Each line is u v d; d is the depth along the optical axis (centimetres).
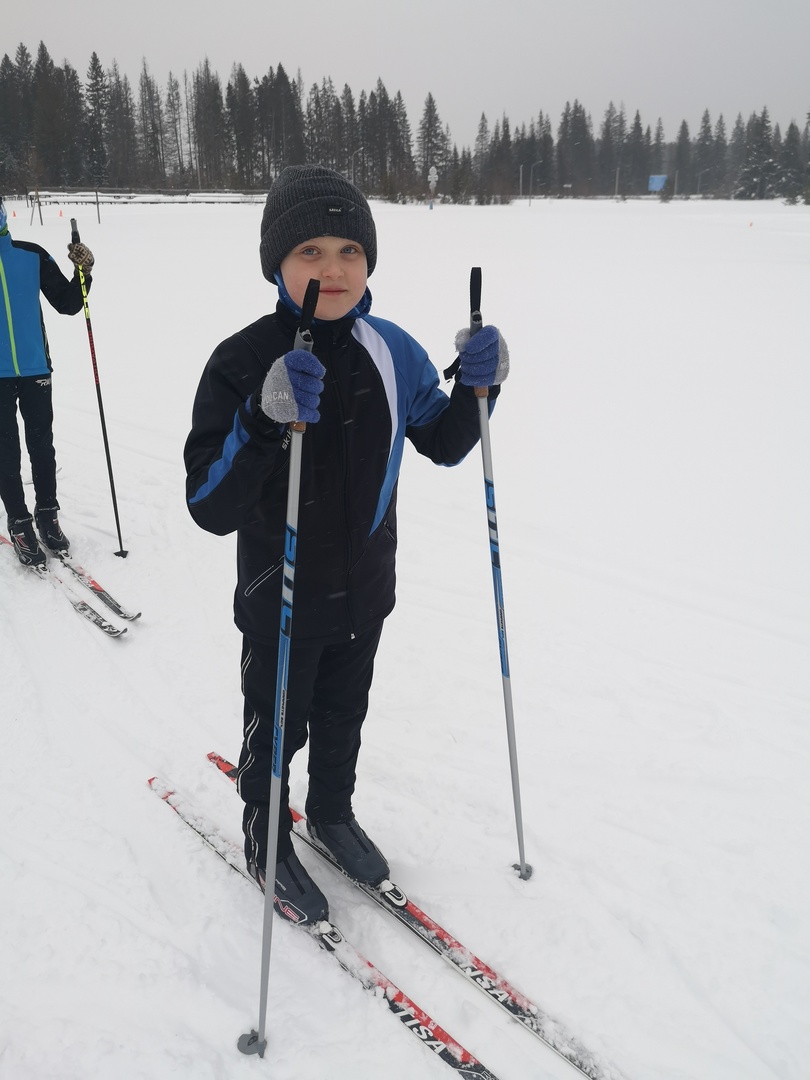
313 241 151
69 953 185
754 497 471
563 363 814
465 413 181
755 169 6844
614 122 10712
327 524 167
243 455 143
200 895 204
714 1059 168
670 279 1417
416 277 1411
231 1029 170
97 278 1385
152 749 259
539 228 2764
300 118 6994
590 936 196
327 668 191
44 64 6438
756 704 286
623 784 248
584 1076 165
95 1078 159
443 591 365
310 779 209
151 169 6500
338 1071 162
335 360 163
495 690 296
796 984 183
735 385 721
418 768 255
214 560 388
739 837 227
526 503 463
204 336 936
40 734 264
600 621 340
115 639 321
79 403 657
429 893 209
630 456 542
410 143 7650
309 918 193
